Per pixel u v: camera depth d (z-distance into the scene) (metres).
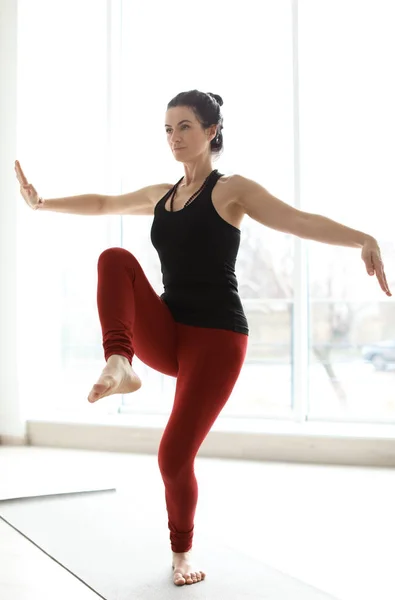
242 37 4.98
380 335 4.82
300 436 4.38
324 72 4.84
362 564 2.54
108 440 4.72
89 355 5.23
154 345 2.31
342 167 4.82
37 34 4.99
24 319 4.91
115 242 5.11
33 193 2.57
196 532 2.93
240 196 2.33
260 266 4.96
